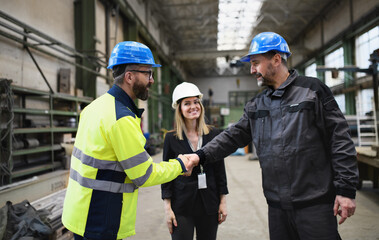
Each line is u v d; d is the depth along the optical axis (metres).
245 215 3.25
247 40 17.86
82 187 1.04
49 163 4.34
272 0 12.18
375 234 2.58
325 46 13.48
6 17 3.67
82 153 1.07
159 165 1.16
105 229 1.01
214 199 1.55
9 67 4.23
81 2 6.34
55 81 5.47
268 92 1.33
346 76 11.68
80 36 6.36
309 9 13.55
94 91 6.31
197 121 1.67
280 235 1.25
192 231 1.54
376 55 4.75
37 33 4.23
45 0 5.20
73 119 5.16
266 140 1.28
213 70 25.86
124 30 10.09
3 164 3.12
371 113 5.92
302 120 1.18
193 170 1.55
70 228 1.04
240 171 6.36
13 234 1.98
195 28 15.67
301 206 1.16
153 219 3.20
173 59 17.52
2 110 3.24
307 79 1.25
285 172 1.20
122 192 1.06
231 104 26.23
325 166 1.18
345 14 11.77
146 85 1.16
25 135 4.44
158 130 13.73
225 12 13.20
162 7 12.72
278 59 1.26
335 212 1.11
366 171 4.05
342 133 1.13
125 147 1.02
